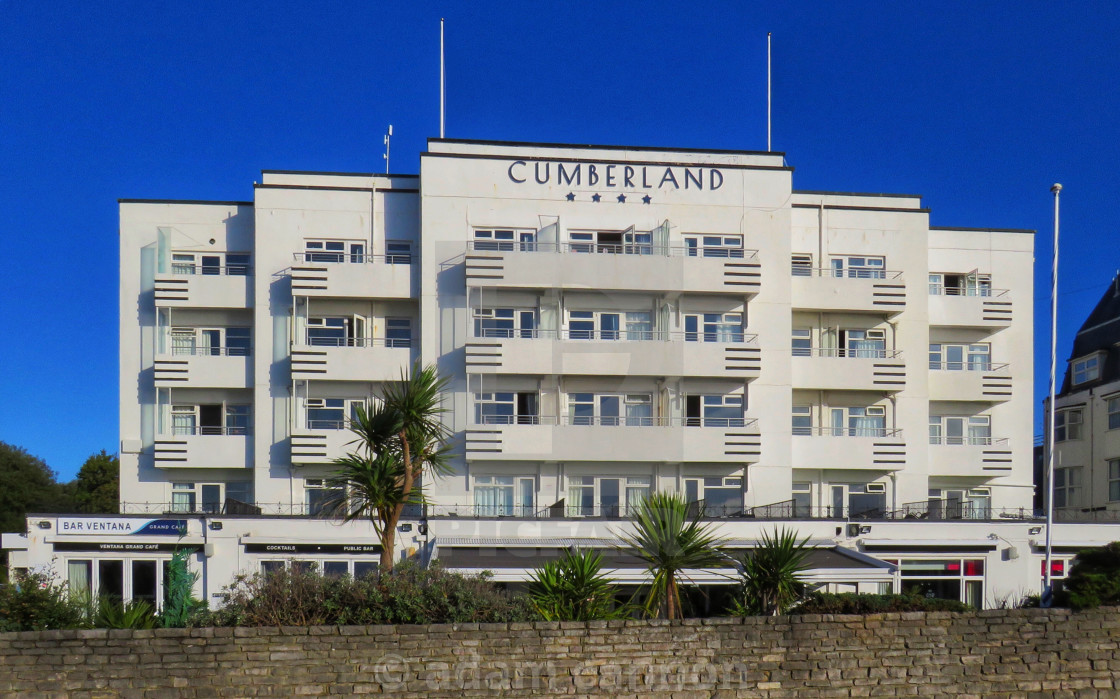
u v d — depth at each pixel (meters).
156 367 38.88
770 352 38.66
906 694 15.61
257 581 17.27
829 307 40.00
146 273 40.00
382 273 38.25
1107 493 48.66
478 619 16.22
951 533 34.44
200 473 39.31
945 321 42.06
